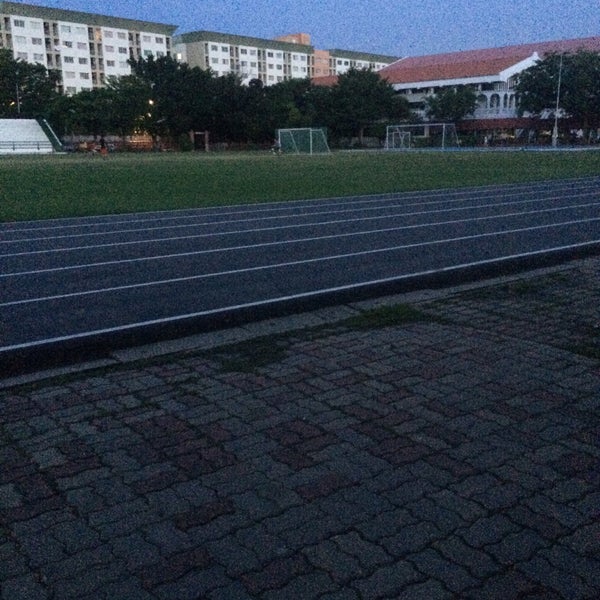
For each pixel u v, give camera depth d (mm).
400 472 3848
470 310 7250
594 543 3189
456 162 42156
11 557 3160
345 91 84375
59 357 6141
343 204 18969
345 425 4461
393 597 2842
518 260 10258
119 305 7934
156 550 3188
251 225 14828
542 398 4855
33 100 83625
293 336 6457
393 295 8180
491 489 3658
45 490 3738
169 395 5055
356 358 5758
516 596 2844
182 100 81250
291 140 70125
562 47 84875
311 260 10555
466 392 4977
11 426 4582
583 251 11172
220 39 127188
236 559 3107
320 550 3156
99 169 37656
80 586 2951
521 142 76500
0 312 7723
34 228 14992
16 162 47719
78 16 107688
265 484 3748
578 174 30422
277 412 4691
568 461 3957
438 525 3334
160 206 18969
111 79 83812
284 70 138625
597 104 69750
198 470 3920
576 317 6895
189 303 7961
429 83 88312
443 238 12594
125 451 4176
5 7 99938
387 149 75625
